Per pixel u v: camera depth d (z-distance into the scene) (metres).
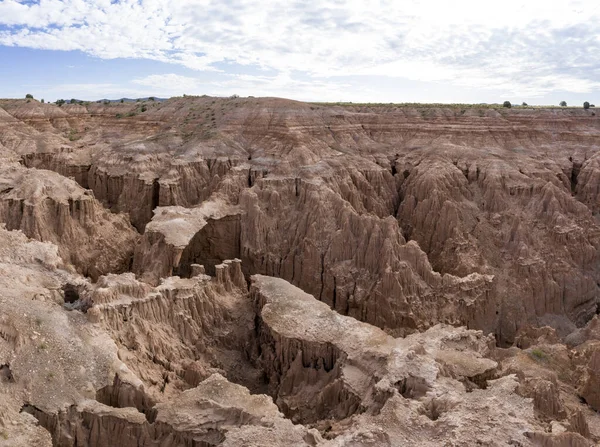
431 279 51.75
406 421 25.00
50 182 57.25
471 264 57.62
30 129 93.88
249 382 37.62
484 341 37.56
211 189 69.94
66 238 54.50
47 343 28.53
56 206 55.00
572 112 90.19
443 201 65.38
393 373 29.19
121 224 61.84
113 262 56.62
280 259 58.47
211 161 73.06
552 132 86.50
